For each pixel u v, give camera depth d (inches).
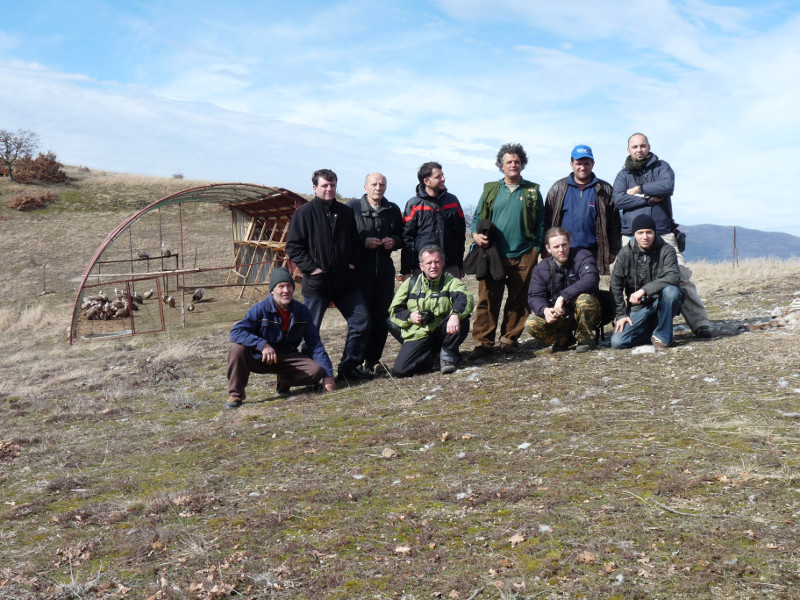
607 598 93.5
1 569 126.0
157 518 145.9
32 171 1841.8
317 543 122.4
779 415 162.2
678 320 332.8
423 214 276.1
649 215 257.8
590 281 264.2
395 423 202.8
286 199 855.1
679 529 110.2
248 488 160.6
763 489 120.3
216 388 319.3
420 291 268.1
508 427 182.7
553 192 276.1
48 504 164.7
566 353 272.7
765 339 247.9
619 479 134.7
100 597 110.7
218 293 1007.0
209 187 789.9
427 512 131.2
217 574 113.8
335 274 269.7
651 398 192.9
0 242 1396.4
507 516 124.4
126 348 586.9
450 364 265.6
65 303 994.1
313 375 265.1
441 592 100.3
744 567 96.7
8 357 612.4
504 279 286.7
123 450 214.1
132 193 1817.2
